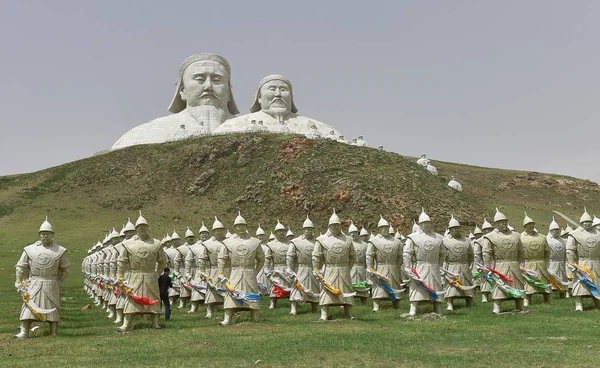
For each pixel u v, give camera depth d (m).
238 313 23.44
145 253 19.59
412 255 21.16
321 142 84.06
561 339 15.32
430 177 76.06
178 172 86.50
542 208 80.94
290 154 82.19
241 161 85.12
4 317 24.92
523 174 99.50
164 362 13.36
